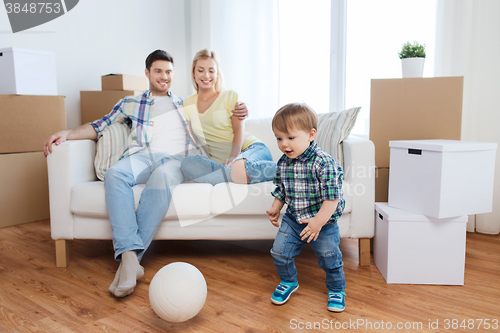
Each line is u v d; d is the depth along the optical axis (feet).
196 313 3.79
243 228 5.37
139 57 11.06
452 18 7.16
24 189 8.05
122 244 4.81
